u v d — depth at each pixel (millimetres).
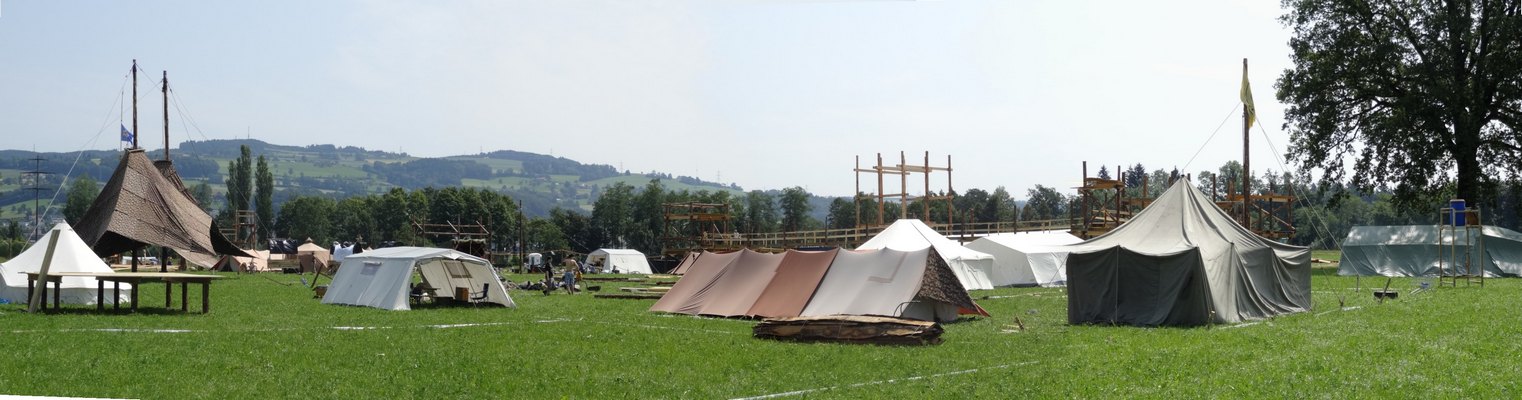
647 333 19328
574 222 128875
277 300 28703
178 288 33875
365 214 127562
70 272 22938
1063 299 30453
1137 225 24734
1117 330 20031
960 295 22547
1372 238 47750
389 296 25656
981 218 136625
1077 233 53625
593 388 12367
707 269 26547
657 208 127188
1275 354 15141
